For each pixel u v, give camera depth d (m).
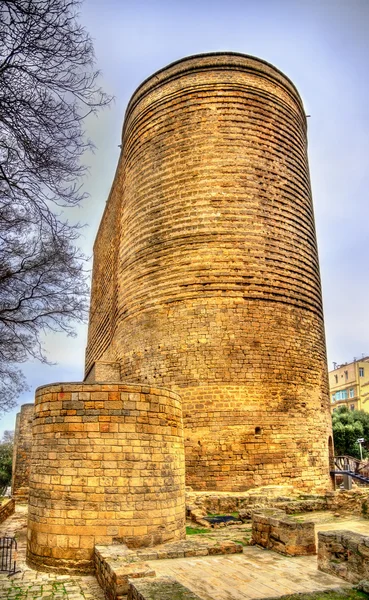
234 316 20.36
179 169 22.45
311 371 21.62
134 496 11.34
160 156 23.22
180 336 20.62
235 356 19.97
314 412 21.19
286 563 10.23
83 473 11.25
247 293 20.67
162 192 22.69
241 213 21.47
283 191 22.62
